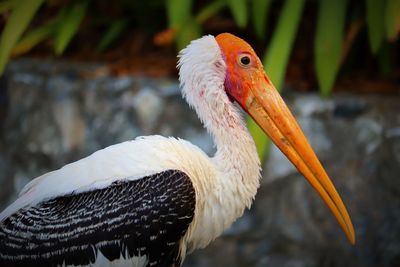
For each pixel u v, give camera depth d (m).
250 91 5.67
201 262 8.48
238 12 8.17
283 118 5.66
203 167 5.59
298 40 9.77
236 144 5.64
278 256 8.43
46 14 10.38
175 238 5.48
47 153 8.95
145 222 5.38
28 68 9.08
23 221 5.45
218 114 5.66
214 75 5.66
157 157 5.52
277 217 8.37
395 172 8.35
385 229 8.40
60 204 5.45
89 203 5.41
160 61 9.41
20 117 9.07
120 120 8.66
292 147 5.67
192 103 5.70
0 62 8.27
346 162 8.35
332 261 8.44
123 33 10.09
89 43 10.11
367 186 8.37
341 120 8.37
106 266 5.40
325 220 8.37
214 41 5.70
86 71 8.94
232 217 5.69
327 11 8.41
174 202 5.38
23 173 9.09
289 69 9.30
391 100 8.47
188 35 8.50
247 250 8.41
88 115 8.77
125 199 5.39
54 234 5.38
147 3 9.77
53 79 8.94
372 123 8.35
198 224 5.63
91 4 10.13
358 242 8.41
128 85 8.65
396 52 9.62
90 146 8.77
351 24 9.19
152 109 8.55
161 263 5.55
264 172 8.32
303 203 8.34
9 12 9.95
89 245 5.37
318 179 5.66
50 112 8.92
